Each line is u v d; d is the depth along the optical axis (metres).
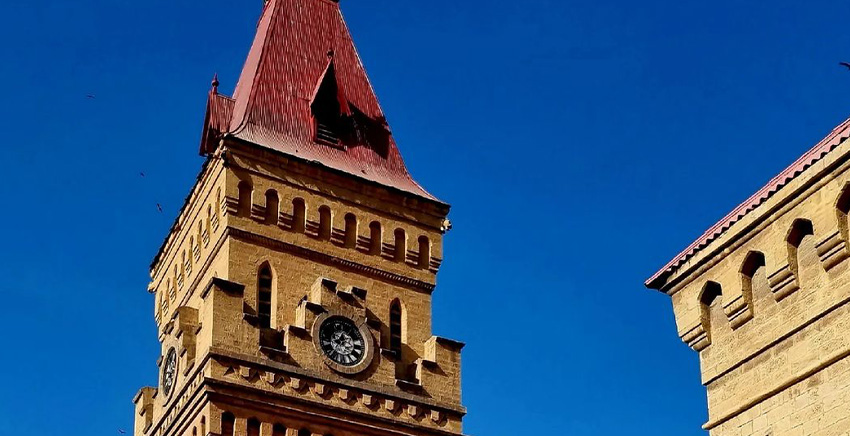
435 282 68.88
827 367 27.12
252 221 64.81
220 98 70.69
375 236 68.12
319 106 70.75
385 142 73.00
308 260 65.50
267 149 66.50
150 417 66.69
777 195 28.70
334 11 77.62
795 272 28.30
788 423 27.86
